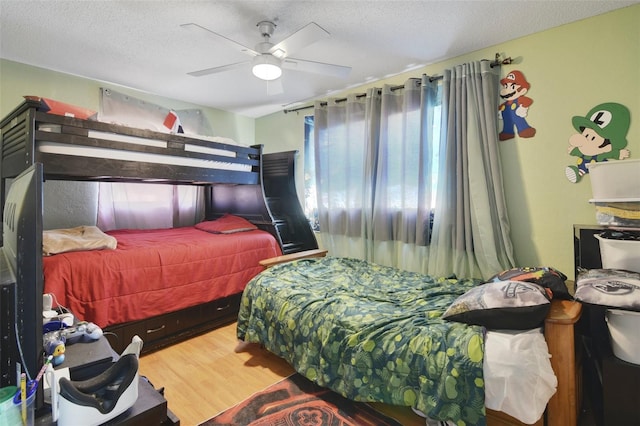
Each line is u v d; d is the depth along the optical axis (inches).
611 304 49.7
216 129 161.2
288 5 75.5
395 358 60.3
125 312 87.0
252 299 93.1
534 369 50.1
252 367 85.4
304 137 153.6
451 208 100.7
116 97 127.4
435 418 54.3
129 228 134.3
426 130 106.3
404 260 113.7
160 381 78.9
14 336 33.5
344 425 63.1
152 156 98.1
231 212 151.3
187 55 102.2
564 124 85.2
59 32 87.4
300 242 149.1
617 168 62.1
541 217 89.7
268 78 85.0
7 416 29.6
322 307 76.6
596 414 60.2
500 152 95.7
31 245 30.2
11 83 105.0
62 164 80.0
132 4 74.7
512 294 57.3
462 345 55.2
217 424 63.6
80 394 30.3
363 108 125.9
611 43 78.3
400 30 87.3
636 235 60.9
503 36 90.5
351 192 128.0
